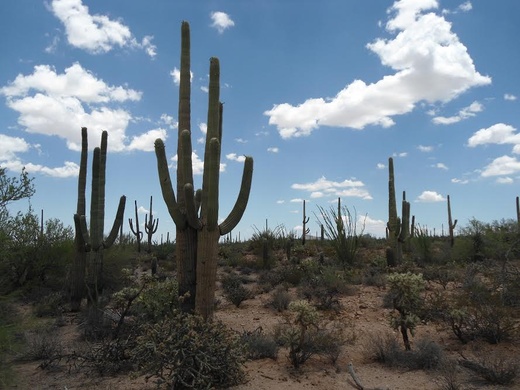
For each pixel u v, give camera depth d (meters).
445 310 8.84
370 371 6.75
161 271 19.73
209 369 5.79
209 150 8.10
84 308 11.99
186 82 8.99
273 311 11.59
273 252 22.48
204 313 7.77
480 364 6.34
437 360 6.72
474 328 8.06
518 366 6.31
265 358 7.49
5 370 6.32
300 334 7.17
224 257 22.86
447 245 21.34
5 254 9.83
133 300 8.45
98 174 12.18
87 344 8.08
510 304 8.66
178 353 5.77
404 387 5.98
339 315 10.63
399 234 17.83
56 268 14.75
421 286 7.57
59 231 15.52
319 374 6.64
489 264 14.45
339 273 15.16
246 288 14.44
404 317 7.52
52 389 6.16
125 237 32.91
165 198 8.16
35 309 10.94
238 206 8.20
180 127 8.88
